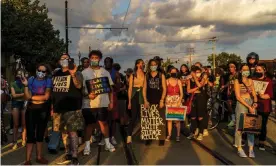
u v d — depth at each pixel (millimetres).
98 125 8625
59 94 6941
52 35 34625
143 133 8852
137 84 8930
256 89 8258
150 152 8078
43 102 6848
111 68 9211
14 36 30094
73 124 6859
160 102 8836
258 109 8258
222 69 12336
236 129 7820
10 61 33500
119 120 11102
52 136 8062
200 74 9781
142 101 8906
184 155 7766
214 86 12898
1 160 7270
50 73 7066
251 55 8961
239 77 7793
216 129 11414
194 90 9719
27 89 6754
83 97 7797
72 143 6852
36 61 32438
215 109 12492
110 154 7863
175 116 9164
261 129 8367
